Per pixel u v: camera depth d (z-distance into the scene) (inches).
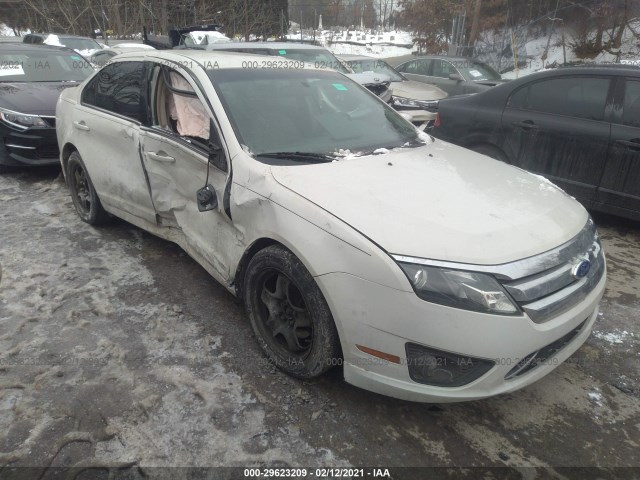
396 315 81.5
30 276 142.7
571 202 108.6
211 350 112.7
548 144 195.8
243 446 87.7
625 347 119.7
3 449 85.6
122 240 169.8
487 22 893.2
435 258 81.3
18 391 98.8
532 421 96.0
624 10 767.1
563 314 87.6
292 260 94.4
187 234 128.8
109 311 126.6
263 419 93.6
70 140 175.0
